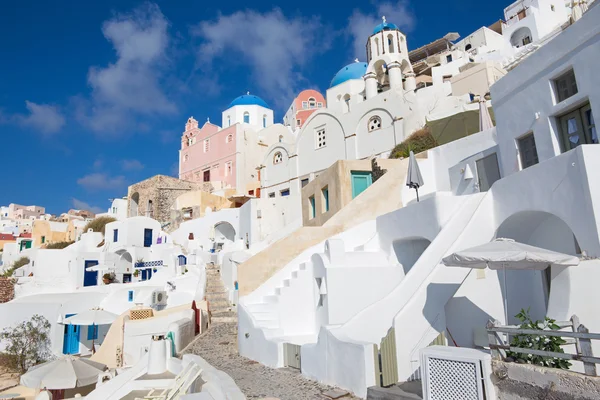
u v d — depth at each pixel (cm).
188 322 1491
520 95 1166
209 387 788
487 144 1600
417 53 5484
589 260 721
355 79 4738
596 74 909
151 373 1084
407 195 1745
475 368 616
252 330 1223
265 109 6375
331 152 3316
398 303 984
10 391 1585
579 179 775
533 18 4353
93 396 1007
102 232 5016
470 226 983
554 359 578
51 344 2414
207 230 4144
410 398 695
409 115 2803
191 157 6131
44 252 3584
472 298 1006
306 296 1340
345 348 840
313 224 2170
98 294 2730
